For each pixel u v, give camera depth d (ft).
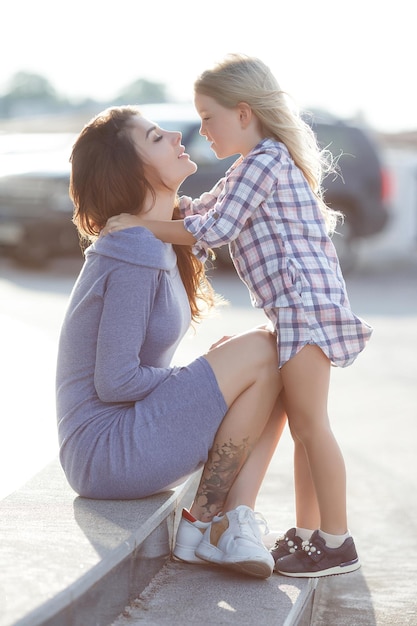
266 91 11.16
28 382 20.36
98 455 10.33
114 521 9.84
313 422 10.55
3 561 8.61
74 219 11.08
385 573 12.82
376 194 46.93
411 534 14.12
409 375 24.79
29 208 41.45
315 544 10.56
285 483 16.14
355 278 47.57
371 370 25.41
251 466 10.68
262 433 10.82
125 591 9.36
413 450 18.20
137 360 10.30
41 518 9.90
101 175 10.62
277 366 10.52
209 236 10.53
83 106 217.56
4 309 31.65
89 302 10.41
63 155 43.06
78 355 10.57
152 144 10.62
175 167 10.74
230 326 30.07
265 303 10.61
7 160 42.96
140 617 9.32
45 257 42.70
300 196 10.78
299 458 11.09
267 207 10.62
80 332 10.52
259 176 10.58
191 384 10.35
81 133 10.82
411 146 90.12
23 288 37.11
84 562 8.61
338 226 46.80
